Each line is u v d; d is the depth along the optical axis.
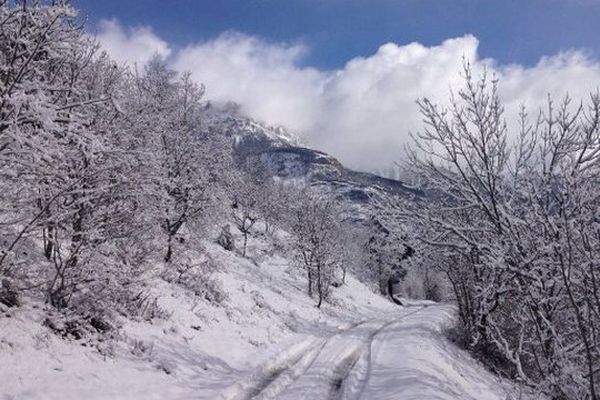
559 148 9.43
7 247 8.92
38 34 7.88
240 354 14.95
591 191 7.86
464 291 21.00
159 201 12.40
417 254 13.12
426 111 10.93
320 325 27.03
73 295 10.88
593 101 9.20
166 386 10.20
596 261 6.66
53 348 9.16
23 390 7.52
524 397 8.14
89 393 8.38
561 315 8.73
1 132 7.34
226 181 26.22
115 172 10.16
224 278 25.23
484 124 10.48
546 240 7.80
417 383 11.76
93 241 10.71
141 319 13.15
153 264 12.91
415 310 47.41
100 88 11.06
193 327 15.22
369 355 18.45
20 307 9.60
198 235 22.62
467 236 11.80
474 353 19.53
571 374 6.64
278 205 55.69
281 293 31.64
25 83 7.45
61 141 7.95
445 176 11.68
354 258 63.09
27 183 8.23
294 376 13.55
